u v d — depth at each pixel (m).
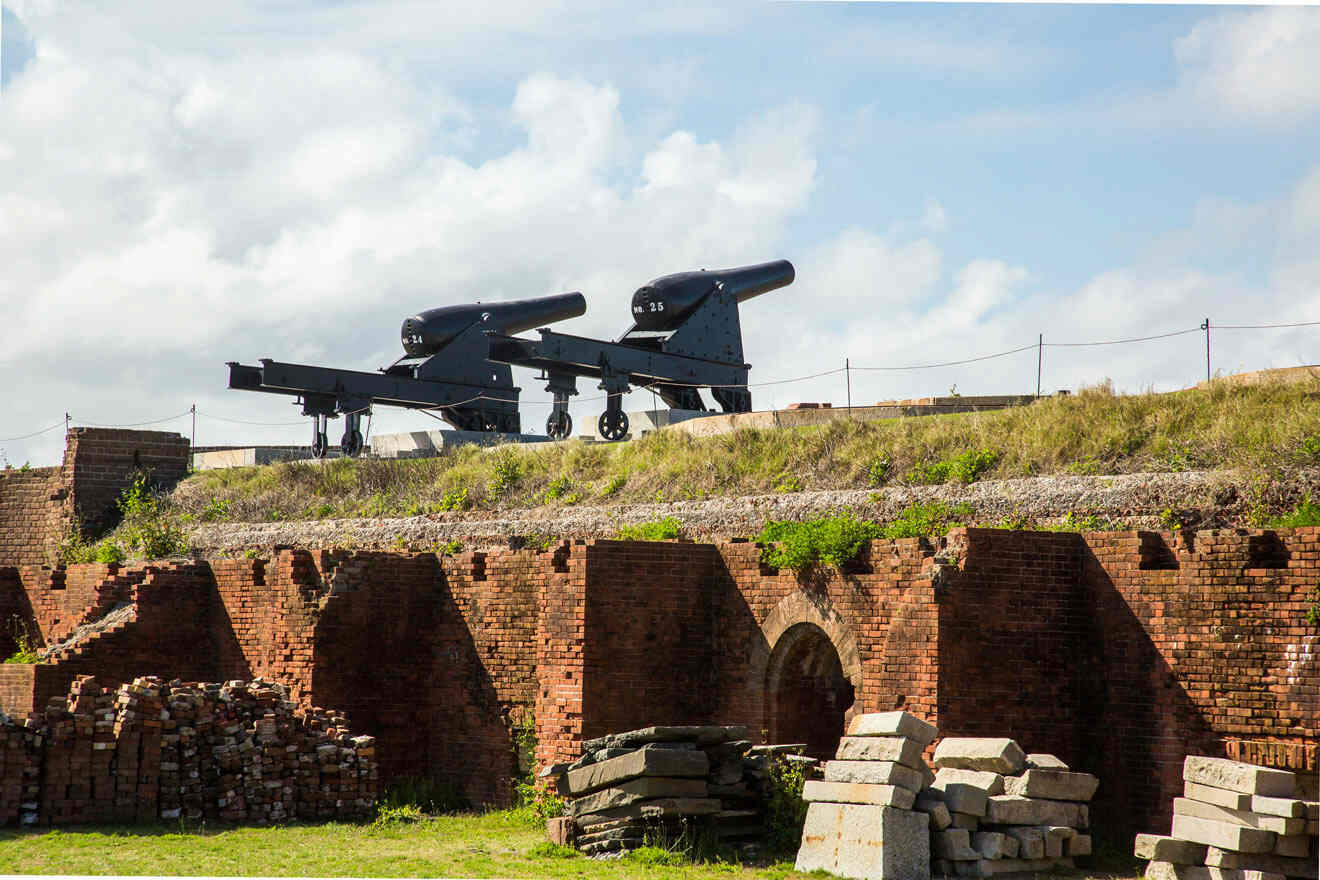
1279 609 18.66
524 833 22.17
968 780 18.33
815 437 31.45
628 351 39.78
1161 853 17.06
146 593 29.48
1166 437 25.83
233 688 24.09
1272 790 16.72
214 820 22.73
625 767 19.98
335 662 26.44
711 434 35.62
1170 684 19.75
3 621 33.56
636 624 24.05
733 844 19.94
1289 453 23.41
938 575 20.45
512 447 38.12
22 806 21.66
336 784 23.83
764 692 23.83
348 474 39.53
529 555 26.22
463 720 26.81
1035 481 25.83
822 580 22.94
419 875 17.95
